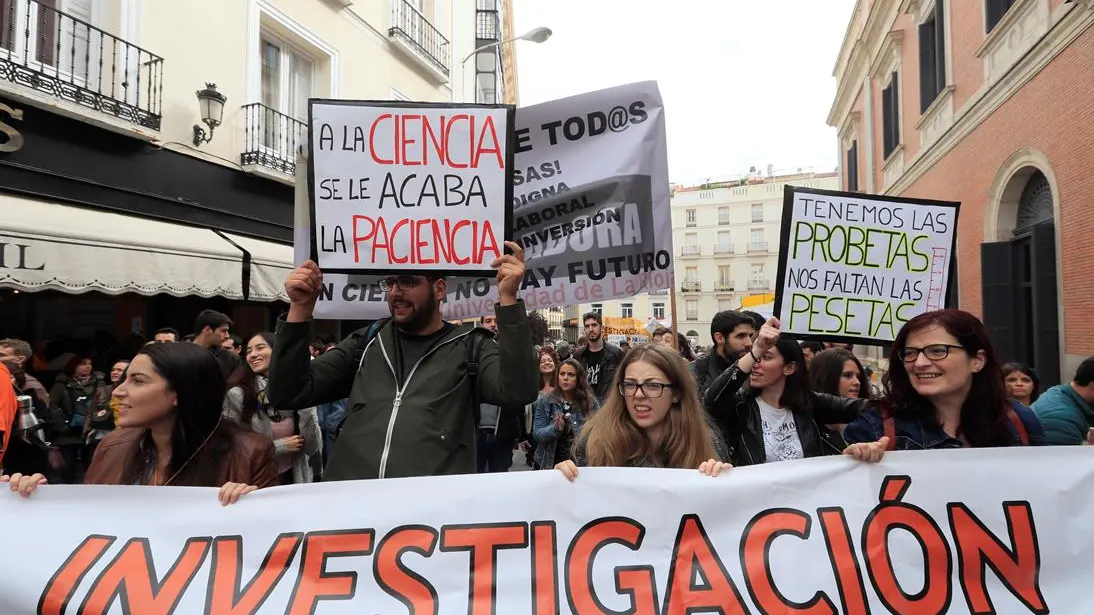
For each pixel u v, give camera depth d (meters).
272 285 8.44
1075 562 2.11
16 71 5.98
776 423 2.96
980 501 2.16
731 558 2.08
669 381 2.34
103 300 7.60
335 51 10.67
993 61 10.02
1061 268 7.89
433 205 2.60
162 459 2.28
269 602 2.01
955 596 2.07
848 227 3.13
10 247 5.64
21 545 2.03
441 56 14.27
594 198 3.66
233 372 3.78
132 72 7.21
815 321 3.10
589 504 2.13
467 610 2.03
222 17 8.46
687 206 64.00
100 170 6.91
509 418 5.39
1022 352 9.37
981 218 10.44
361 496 2.12
